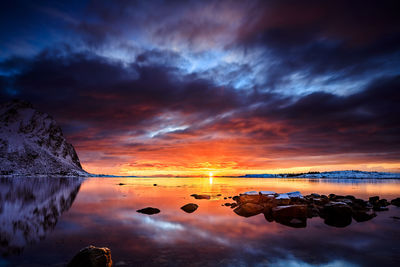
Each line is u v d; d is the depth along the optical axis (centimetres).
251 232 1080
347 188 4306
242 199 2045
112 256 754
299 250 830
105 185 5247
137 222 1277
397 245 898
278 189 4050
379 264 704
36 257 744
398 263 713
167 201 2217
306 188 4353
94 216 1447
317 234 1056
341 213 1427
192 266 676
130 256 756
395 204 2030
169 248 838
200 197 2492
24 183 5450
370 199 2162
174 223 1257
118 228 1138
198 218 1397
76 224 1228
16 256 752
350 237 1009
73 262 653
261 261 720
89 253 659
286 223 1283
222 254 781
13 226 1180
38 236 991
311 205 1758
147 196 2689
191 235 1017
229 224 1245
